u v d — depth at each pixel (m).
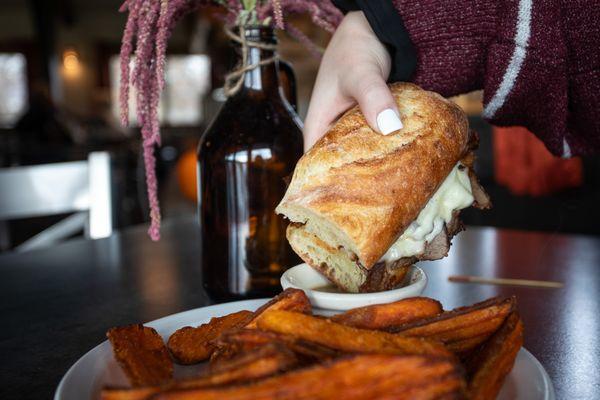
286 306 0.25
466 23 0.37
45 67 5.00
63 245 0.64
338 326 0.23
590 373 0.28
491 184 1.12
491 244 0.62
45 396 0.28
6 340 0.36
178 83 6.04
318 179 0.27
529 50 0.36
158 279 0.49
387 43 0.35
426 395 0.19
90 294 0.45
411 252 0.28
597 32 0.36
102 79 5.85
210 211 0.40
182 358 0.28
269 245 0.40
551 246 0.60
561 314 0.38
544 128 0.40
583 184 1.01
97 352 0.28
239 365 0.20
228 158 0.39
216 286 0.41
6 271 0.53
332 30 0.43
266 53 0.39
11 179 0.66
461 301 0.41
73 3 5.50
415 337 0.24
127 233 0.70
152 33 0.36
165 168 3.31
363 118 0.29
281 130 0.39
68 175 0.70
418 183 0.27
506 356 0.23
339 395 0.19
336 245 0.28
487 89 0.38
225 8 0.41
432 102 0.30
